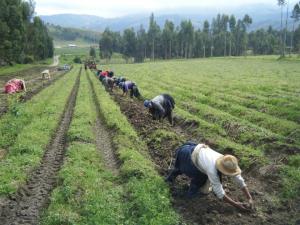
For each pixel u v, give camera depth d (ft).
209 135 61.00
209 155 34.40
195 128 66.85
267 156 51.06
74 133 60.80
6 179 41.78
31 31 395.14
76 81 172.14
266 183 43.14
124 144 55.83
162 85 132.87
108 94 112.37
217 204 37.17
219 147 54.85
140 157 48.88
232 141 59.41
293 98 87.10
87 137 59.77
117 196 37.60
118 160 50.08
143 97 106.11
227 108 81.20
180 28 604.90
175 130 68.69
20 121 70.44
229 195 39.42
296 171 43.11
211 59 412.36
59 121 75.25
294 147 50.52
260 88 110.11
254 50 587.27
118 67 310.24
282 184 41.27
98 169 46.55
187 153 36.58
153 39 566.77
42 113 80.12
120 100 100.48
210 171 33.53
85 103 93.30
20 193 40.19
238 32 587.68
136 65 334.24
